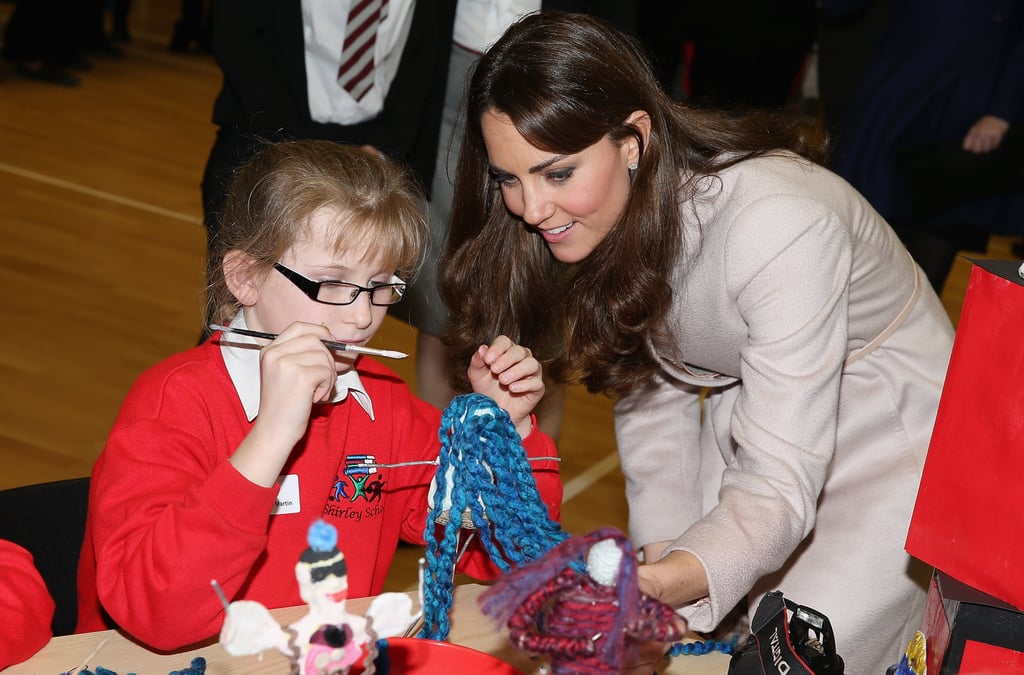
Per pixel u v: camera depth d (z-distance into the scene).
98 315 3.84
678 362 1.60
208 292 1.49
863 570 1.61
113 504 1.27
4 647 1.14
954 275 5.52
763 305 1.37
